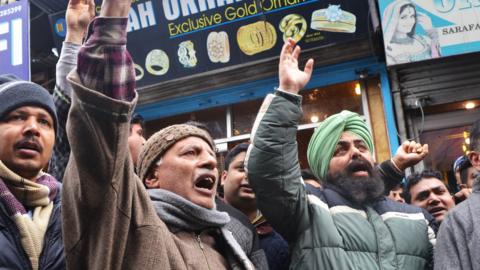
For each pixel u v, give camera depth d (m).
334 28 4.57
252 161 1.82
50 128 1.39
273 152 1.79
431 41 4.11
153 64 5.22
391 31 4.20
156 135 1.73
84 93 1.04
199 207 1.56
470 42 4.04
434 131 4.65
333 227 1.81
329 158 2.06
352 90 4.87
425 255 1.86
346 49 4.59
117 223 1.12
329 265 1.71
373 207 1.99
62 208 1.11
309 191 2.02
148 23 5.13
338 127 2.09
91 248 1.08
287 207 1.80
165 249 1.25
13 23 3.84
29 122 1.33
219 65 5.02
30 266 1.16
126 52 1.12
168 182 1.63
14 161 1.29
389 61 4.19
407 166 2.35
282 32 4.76
